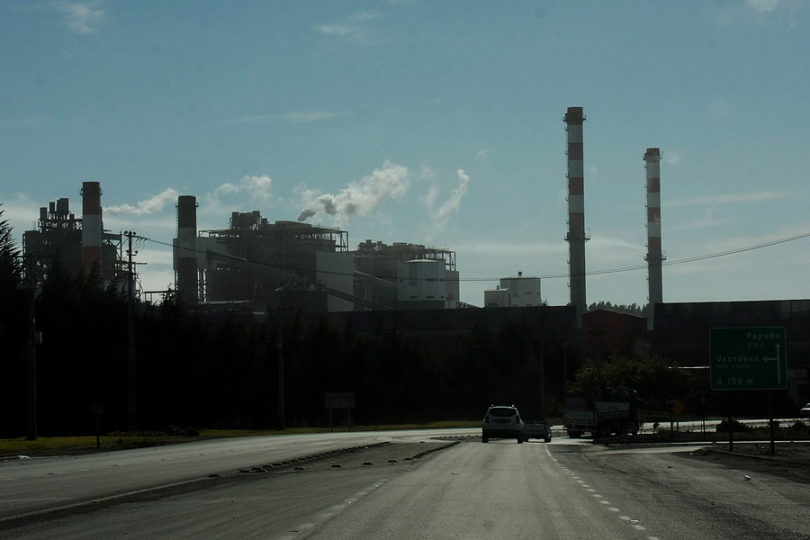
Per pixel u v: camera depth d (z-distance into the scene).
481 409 105.06
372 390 98.31
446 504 17.08
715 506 17.02
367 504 17.06
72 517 15.44
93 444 48.12
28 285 76.00
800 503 17.67
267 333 97.88
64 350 77.50
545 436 57.53
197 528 13.84
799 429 61.56
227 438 58.59
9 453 40.94
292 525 14.02
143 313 88.25
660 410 92.81
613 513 15.75
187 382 86.19
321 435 63.31
